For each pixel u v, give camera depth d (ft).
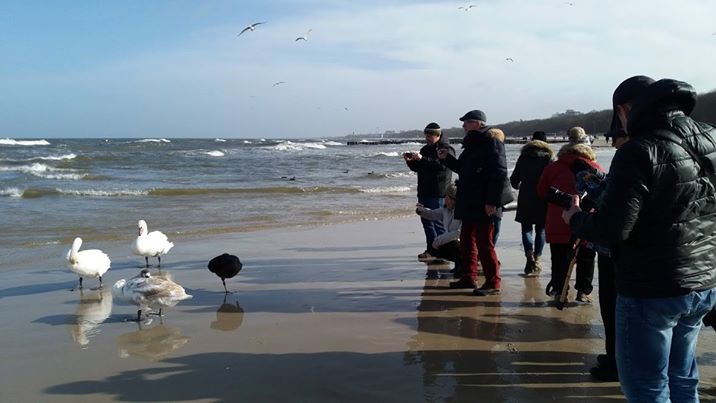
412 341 18.81
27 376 16.49
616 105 12.30
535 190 26.99
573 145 21.74
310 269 30.27
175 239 40.22
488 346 18.21
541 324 20.31
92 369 16.96
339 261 32.35
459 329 19.94
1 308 23.75
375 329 20.13
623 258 10.66
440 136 30.71
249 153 204.54
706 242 10.25
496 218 29.99
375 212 56.18
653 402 10.60
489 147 23.06
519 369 16.33
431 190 30.81
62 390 15.51
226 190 75.46
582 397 14.46
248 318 21.75
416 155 30.66
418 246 37.35
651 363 10.57
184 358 17.70
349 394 14.96
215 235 41.98
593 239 10.73
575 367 16.39
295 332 19.94
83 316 22.57
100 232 42.80
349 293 25.20
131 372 16.70
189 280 28.22
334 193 76.07
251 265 31.42
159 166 127.13
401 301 23.71
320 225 47.42
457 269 27.94
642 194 9.96
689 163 10.00
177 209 56.54
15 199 63.00
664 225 10.08
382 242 38.96
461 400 14.47
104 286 27.50
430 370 16.42
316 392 15.12
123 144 294.87
